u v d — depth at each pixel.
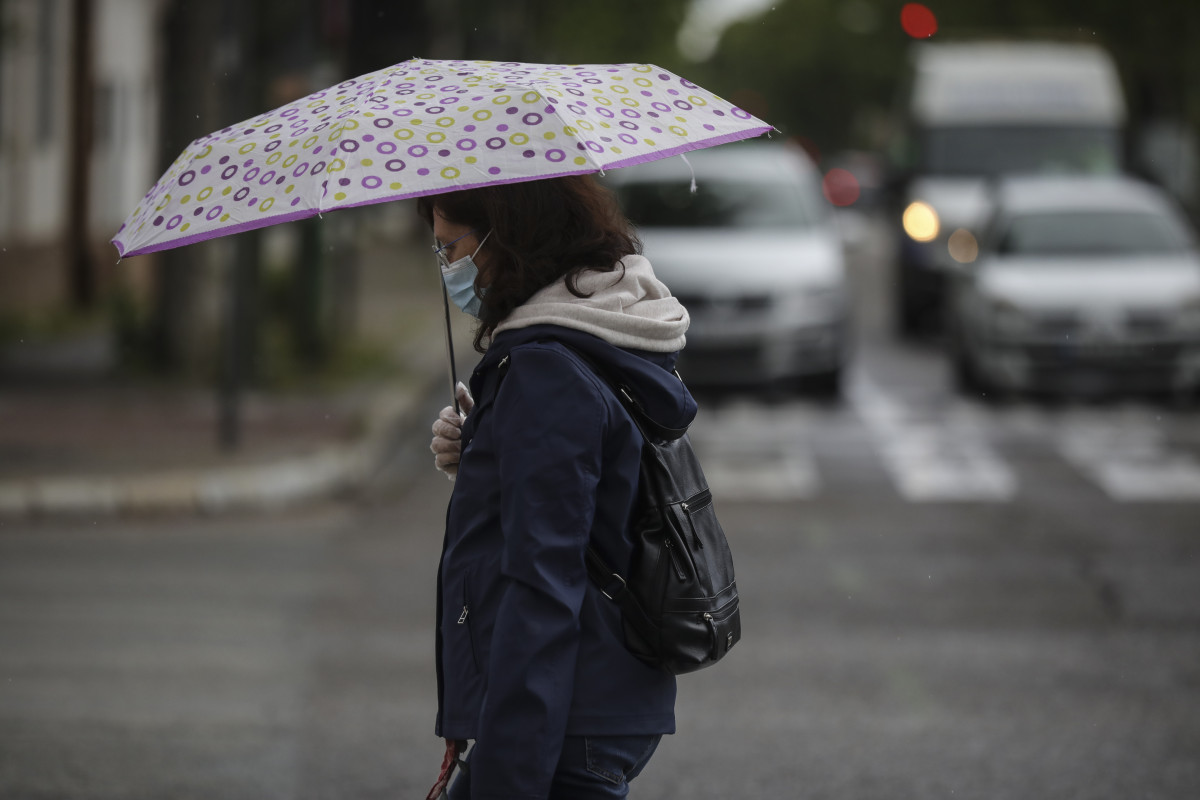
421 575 13.93
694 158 26.58
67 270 35.00
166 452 18.58
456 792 4.68
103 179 39.50
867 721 9.86
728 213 25.28
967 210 32.69
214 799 8.50
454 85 4.66
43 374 24.59
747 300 23.61
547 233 4.57
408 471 19.27
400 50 28.05
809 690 10.51
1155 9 48.91
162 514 16.58
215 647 11.52
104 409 21.69
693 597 4.57
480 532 4.55
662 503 4.57
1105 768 8.98
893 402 24.00
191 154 4.74
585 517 4.36
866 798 8.55
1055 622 12.17
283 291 31.28
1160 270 23.56
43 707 10.08
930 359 29.44
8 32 29.70
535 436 4.36
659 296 4.71
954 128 34.81
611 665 4.52
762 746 9.40
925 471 18.62
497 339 4.59
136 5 43.09
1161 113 49.78
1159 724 9.75
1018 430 21.31
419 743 9.45
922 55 37.59
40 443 19.05
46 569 14.06
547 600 4.31
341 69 25.39
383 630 12.06
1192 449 19.80
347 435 19.94
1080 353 22.70
